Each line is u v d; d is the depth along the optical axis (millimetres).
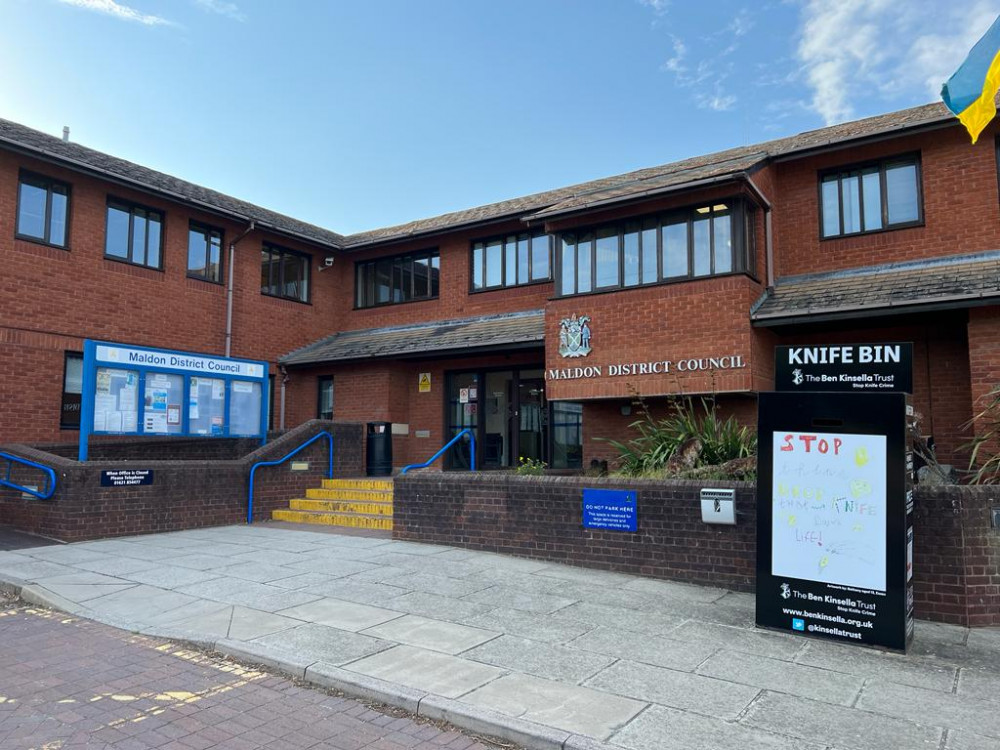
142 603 7078
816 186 12867
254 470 12359
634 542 8227
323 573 8258
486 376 16469
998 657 5602
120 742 4176
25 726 4379
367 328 18609
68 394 13602
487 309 16531
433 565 8648
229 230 16703
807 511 6176
